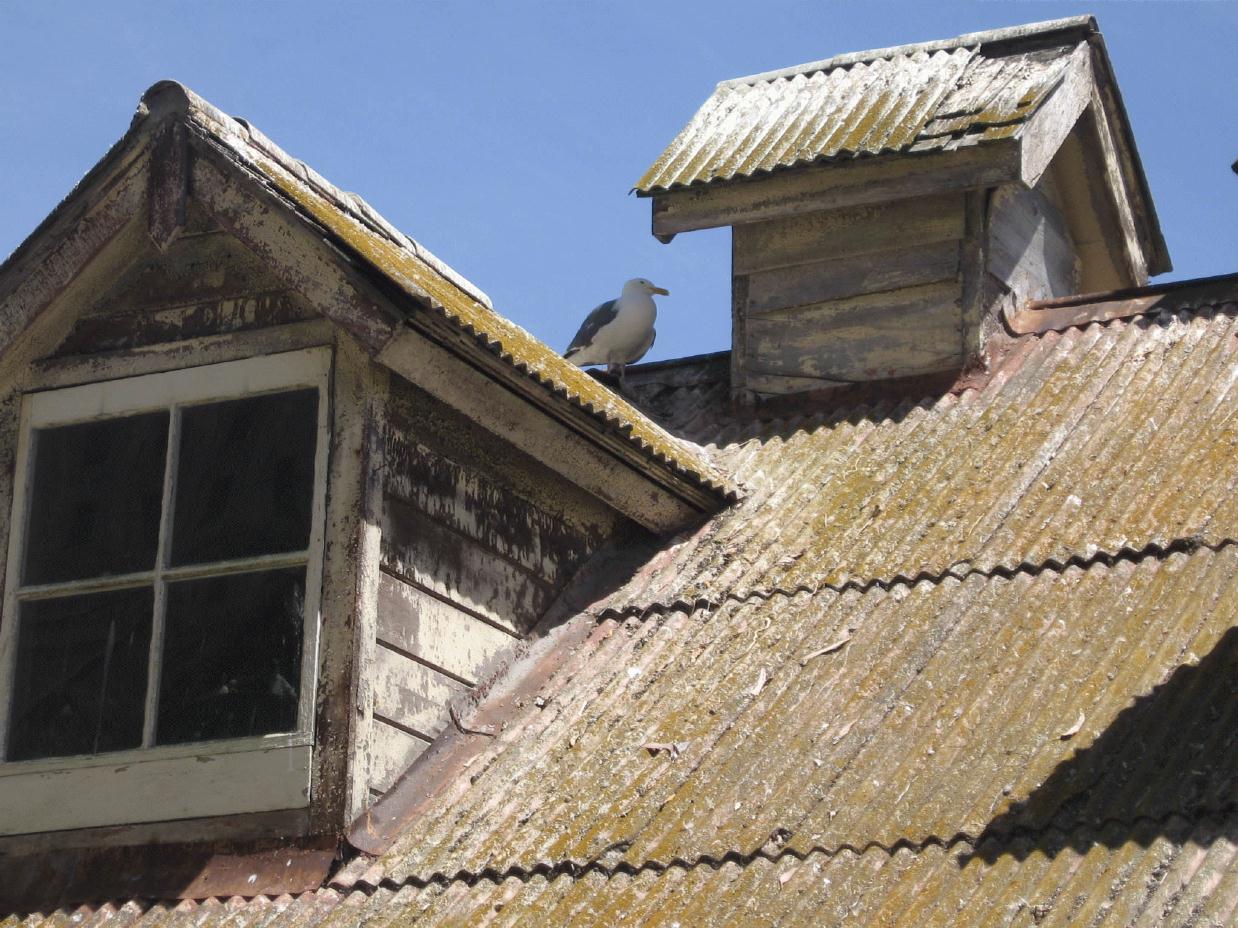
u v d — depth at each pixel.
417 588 10.88
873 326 13.98
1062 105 14.54
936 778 9.23
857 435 13.25
